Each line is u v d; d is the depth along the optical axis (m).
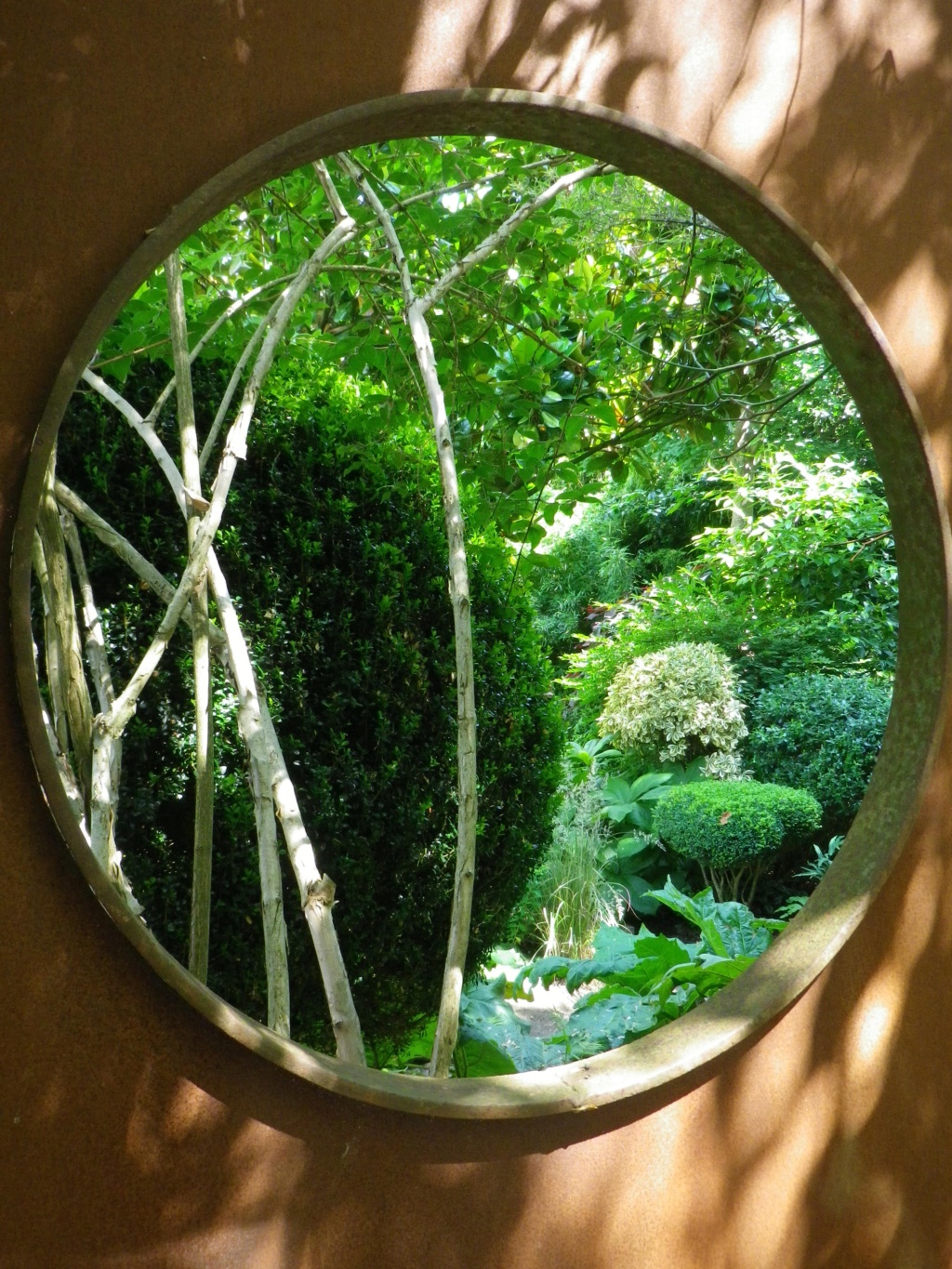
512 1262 1.32
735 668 5.90
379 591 2.92
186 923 2.55
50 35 1.08
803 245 1.39
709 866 4.72
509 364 2.73
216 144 1.15
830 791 4.93
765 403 2.93
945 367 1.51
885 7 1.47
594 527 8.69
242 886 2.62
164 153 1.13
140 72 1.12
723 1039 1.36
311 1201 1.23
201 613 1.57
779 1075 1.45
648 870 5.09
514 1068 2.21
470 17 1.26
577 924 4.34
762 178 1.40
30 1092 1.11
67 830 1.08
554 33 1.29
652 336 2.86
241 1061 1.20
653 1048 1.40
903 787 1.48
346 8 1.20
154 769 2.55
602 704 6.48
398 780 2.96
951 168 1.51
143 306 2.01
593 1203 1.35
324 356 2.60
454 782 3.07
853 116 1.45
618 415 2.96
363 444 2.91
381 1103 1.21
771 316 2.96
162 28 1.12
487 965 3.38
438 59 1.24
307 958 2.74
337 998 1.33
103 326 1.09
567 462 2.85
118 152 1.11
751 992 1.45
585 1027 2.14
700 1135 1.40
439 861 3.07
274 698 2.74
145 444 2.57
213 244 2.40
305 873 1.37
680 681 5.43
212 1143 1.18
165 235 1.10
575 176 1.81
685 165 1.35
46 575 1.42
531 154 2.35
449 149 2.32
